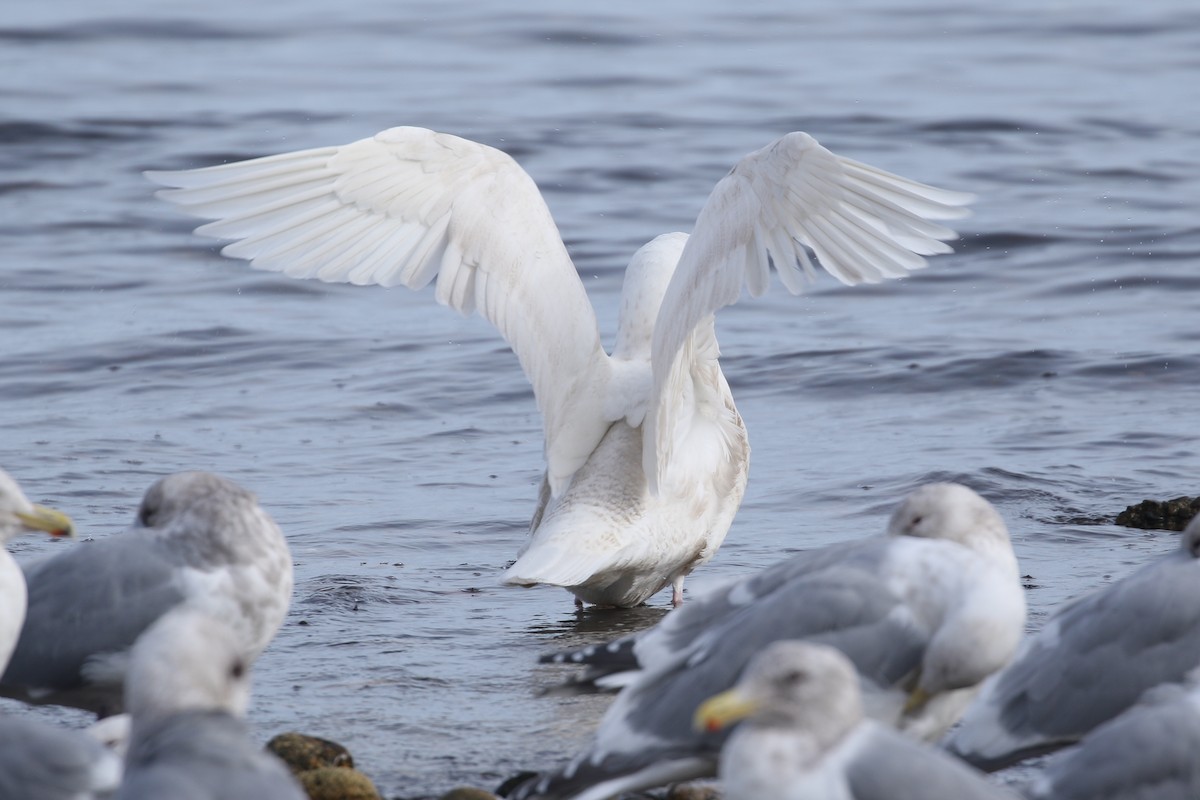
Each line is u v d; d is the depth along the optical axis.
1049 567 11.84
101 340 19.48
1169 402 16.80
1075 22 41.34
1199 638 7.74
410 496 14.12
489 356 19.16
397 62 36.41
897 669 7.45
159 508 8.86
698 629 8.03
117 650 8.54
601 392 11.21
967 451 15.19
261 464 15.05
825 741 6.26
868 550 7.77
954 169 27.67
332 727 9.08
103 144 28.78
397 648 10.45
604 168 27.44
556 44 38.50
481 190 11.03
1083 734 7.79
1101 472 14.45
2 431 16.05
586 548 10.85
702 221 10.42
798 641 7.14
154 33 38.97
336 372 18.45
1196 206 25.33
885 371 18.12
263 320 20.61
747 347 19.27
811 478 14.55
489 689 9.73
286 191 10.65
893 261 10.22
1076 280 21.89
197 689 6.29
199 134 29.42
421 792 8.20
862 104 32.44
